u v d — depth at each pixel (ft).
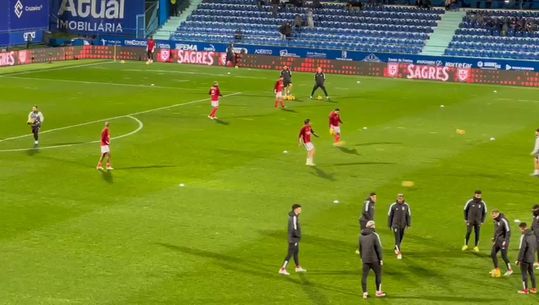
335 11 294.05
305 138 137.90
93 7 297.74
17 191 118.62
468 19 279.49
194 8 307.58
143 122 173.17
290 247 89.25
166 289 84.33
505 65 251.19
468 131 171.01
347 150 150.10
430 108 199.21
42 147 147.43
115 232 101.60
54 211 109.60
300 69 267.80
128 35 296.10
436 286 87.56
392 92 224.53
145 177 128.36
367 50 276.62
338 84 238.27
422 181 129.90
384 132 167.43
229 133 162.91
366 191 123.54
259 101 204.23
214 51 283.18
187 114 183.83
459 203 118.42
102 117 178.29
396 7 292.61
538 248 94.99
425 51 270.26
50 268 89.04
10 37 275.18
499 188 127.13
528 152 152.35
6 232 100.42
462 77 248.11
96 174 129.29
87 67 266.57
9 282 84.84
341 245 99.71
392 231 105.29
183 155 143.64
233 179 128.47
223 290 84.64
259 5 301.22
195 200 116.57
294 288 85.87
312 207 114.83
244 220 108.06
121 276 87.40
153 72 258.57
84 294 82.33
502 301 83.61
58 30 302.45
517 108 202.69
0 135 157.17
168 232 102.27
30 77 239.91
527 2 294.25
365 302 82.74
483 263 95.04
